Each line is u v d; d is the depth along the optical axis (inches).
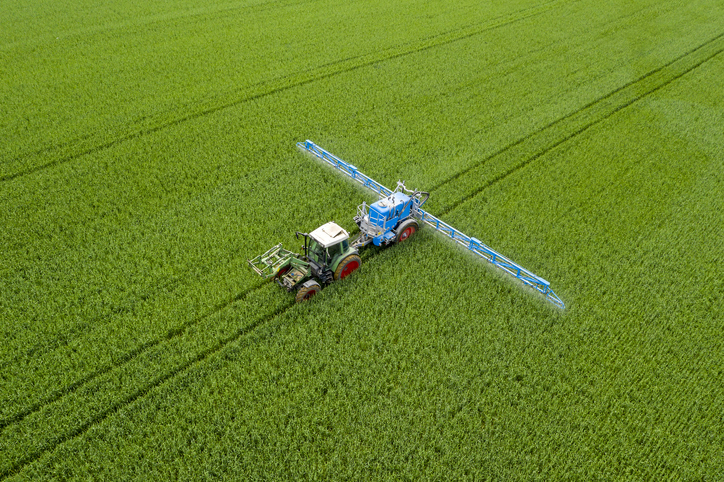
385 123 1062.4
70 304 630.5
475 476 461.1
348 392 532.1
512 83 1242.6
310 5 1781.5
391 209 689.6
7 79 1221.7
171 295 644.1
